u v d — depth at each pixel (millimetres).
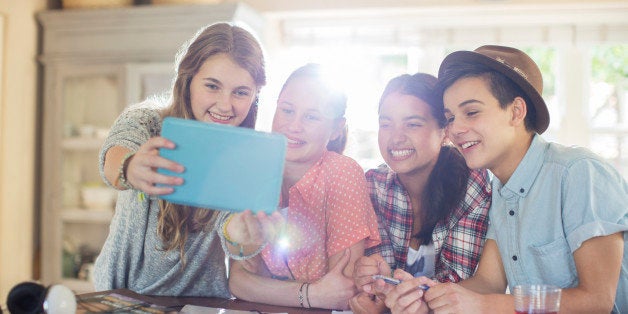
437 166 1865
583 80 3980
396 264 1883
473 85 1602
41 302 1316
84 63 3871
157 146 1353
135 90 3760
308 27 4117
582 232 1498
